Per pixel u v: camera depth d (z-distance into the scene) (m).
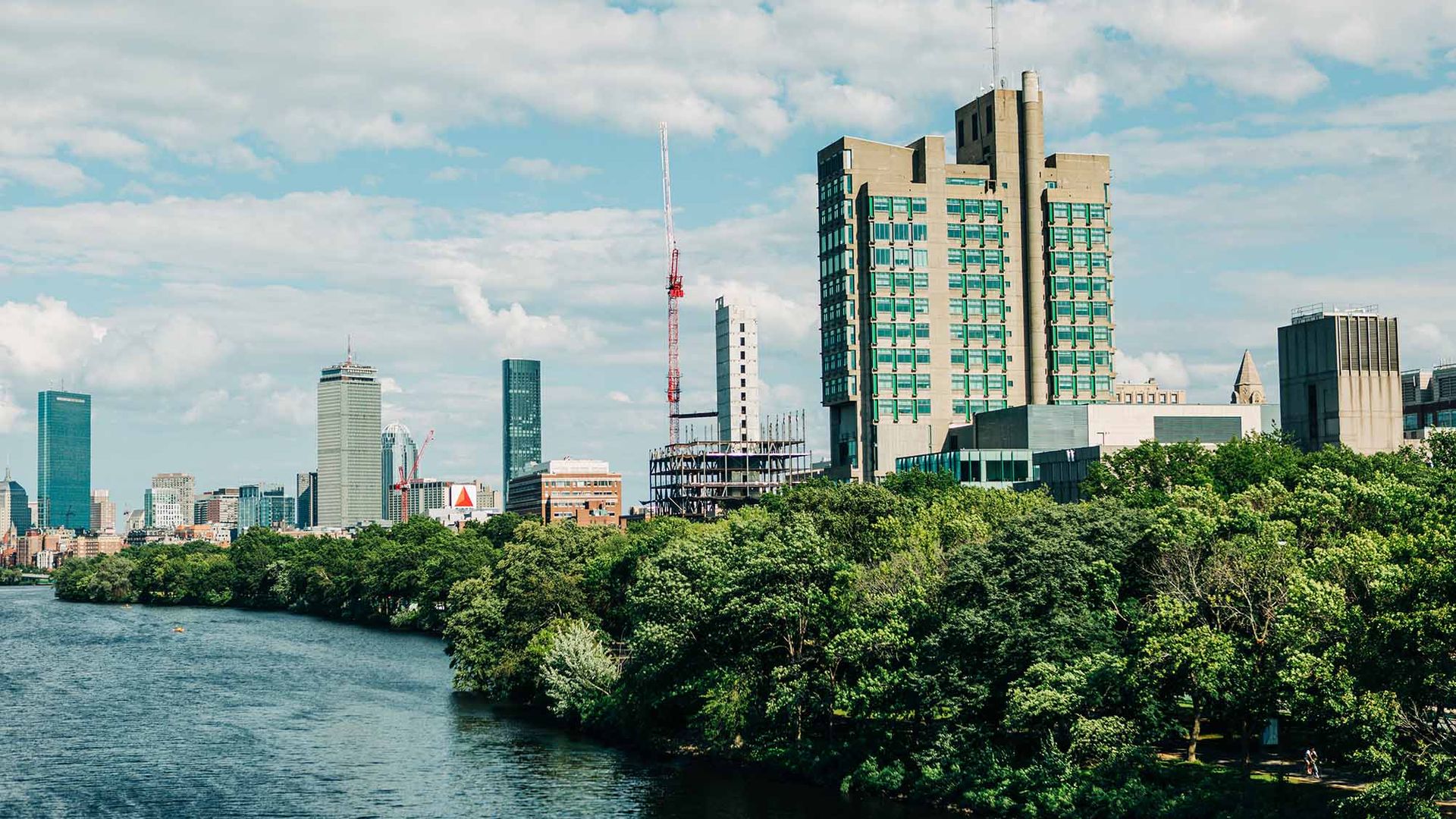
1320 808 91.25
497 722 160.12
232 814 117.31
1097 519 113.94
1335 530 107.31
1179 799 95.81
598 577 183.00
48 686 197.88
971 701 108.56
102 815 117.50
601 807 117.75
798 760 125.88
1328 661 85.44
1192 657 94.50
